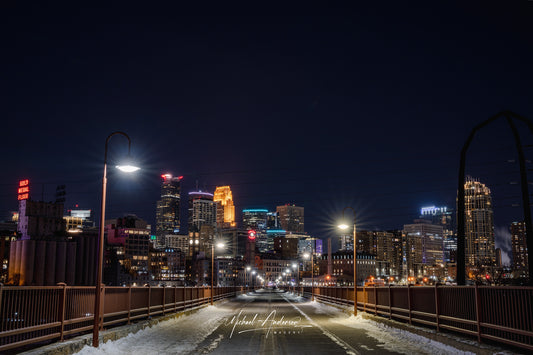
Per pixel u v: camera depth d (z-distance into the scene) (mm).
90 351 16500
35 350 14031
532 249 23109
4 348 13352
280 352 18062
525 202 23578
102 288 20859
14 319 14305
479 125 25734
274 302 68750
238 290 100125
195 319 34750
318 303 62219
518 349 14492
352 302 41000
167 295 33156
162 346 19828
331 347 19297
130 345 19859
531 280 23000
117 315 22844
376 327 27688
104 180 19281
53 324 16062
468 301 17641
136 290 25969
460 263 26594
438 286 20250
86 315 19234
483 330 16375
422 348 18797
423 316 22266
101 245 18281
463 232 26641
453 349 17094
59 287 16812
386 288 29359
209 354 17719
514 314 14656
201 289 48625
